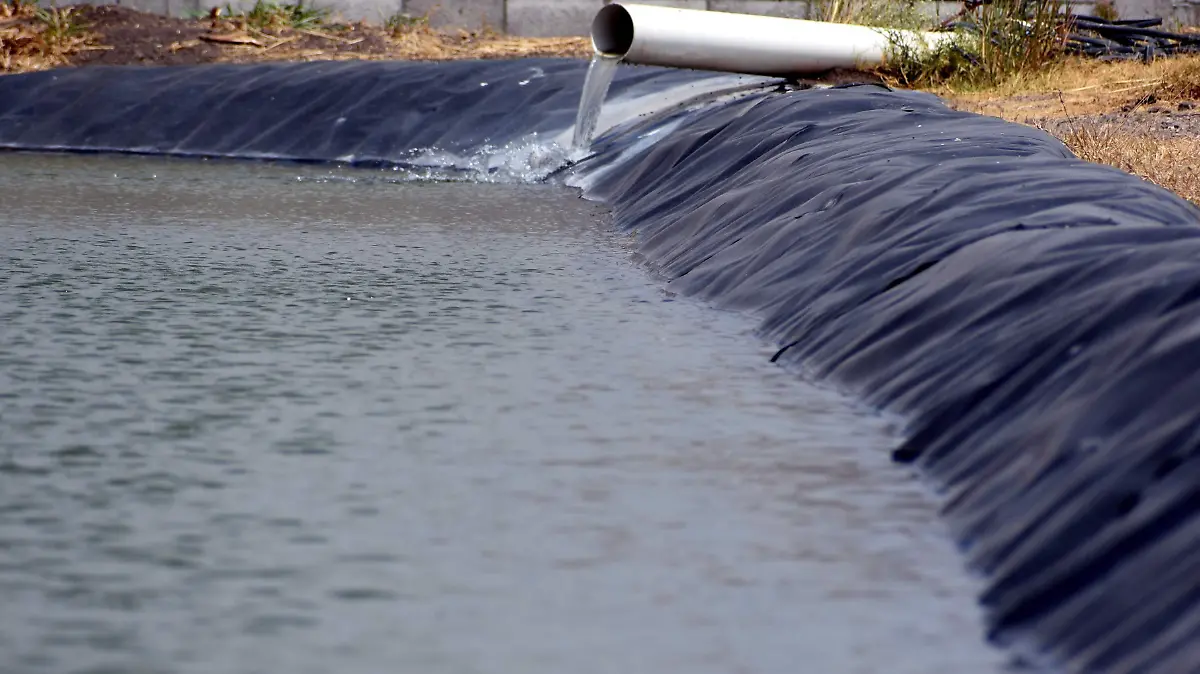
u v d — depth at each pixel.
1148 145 18.48
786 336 11.51
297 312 12.47
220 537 7.20
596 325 12.23
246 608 6.35
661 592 6.58
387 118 27.56
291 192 21.61
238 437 8.84
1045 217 10.85
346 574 6.75
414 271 14.62
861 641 6.08
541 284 14.12
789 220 13.88
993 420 8.20
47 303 12.59
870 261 11.62
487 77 28.17
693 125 22.66
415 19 39.00
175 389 9.89
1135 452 6.70
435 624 6.20
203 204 19.80
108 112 29.33
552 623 6.24
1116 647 5.68
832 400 9.84
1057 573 6.25
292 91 28.91
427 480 8.09
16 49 34.16
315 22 37.91
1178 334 7.39
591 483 8.09
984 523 7.17
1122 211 11.04
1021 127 16.73
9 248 15.52
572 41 37.91
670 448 8.75
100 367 10.46
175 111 29.08
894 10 32.81
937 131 16.66
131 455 8.45
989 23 29.06
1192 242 8.95
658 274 14.90
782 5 39.62
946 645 6.05
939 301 9.95
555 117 26.14
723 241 14.81
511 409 9.57
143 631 6.10
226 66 30.73
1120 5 39.47
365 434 8.95
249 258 15.16
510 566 6.87
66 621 6.19
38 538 7.15
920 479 8.18
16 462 8.29
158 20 37.25
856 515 7.61
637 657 5.90
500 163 25.36
